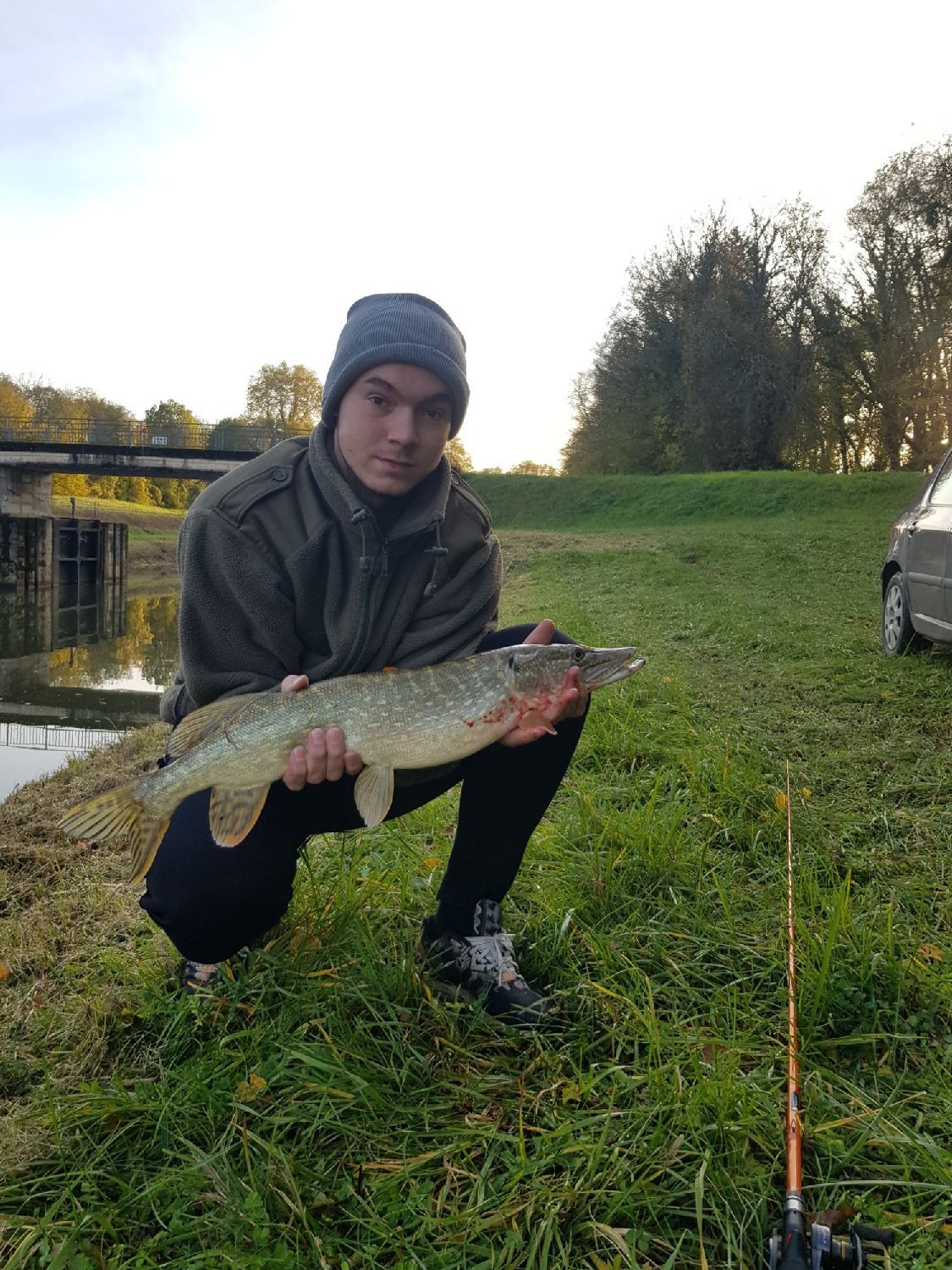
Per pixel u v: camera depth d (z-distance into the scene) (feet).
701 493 129.39
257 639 8.01
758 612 39.04
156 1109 7.29
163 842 7.81
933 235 131.95
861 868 11.89
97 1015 8.73
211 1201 6.50
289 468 8.24
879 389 142.92
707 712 20.30
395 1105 7.34
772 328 156.04
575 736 8.74
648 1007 8.39
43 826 17.11
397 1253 6.04
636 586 55.93
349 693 7.67
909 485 119.03
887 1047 8.23
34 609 121.08
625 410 178.29
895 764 16.21
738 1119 7.03
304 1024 8.25
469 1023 8.48
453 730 7.84
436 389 7.86
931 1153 6.75
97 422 143.13
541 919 10.27
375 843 12.83
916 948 9.68
